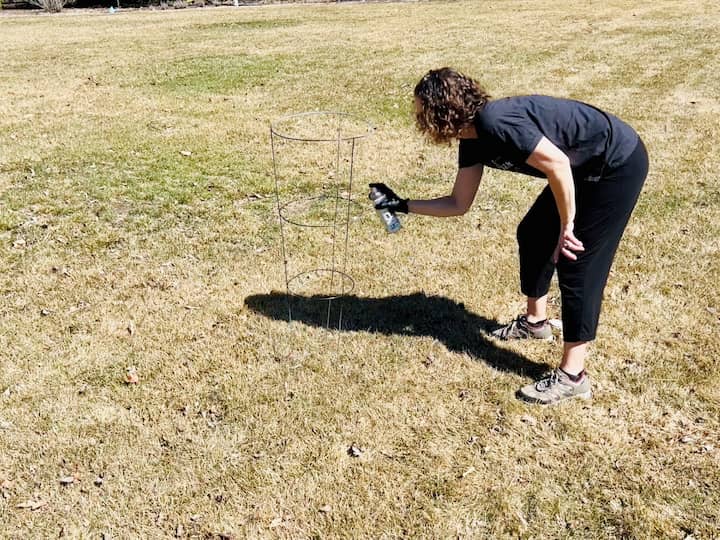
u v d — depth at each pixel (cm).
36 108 873
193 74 1072
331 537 260
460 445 303
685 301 406
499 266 456
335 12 1889
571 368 323
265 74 1057
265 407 327
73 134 752
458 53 1179
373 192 331
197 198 573
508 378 345
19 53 1360
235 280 443
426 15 1714
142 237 505
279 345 374
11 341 381
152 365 361
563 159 269
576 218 292
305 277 446
